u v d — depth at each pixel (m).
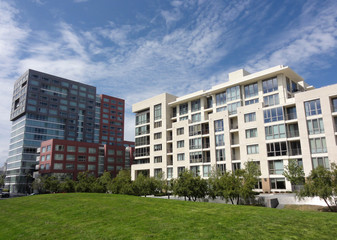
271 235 12.64
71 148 90.31
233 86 52.56
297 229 13.49
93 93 129.12
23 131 105.62
